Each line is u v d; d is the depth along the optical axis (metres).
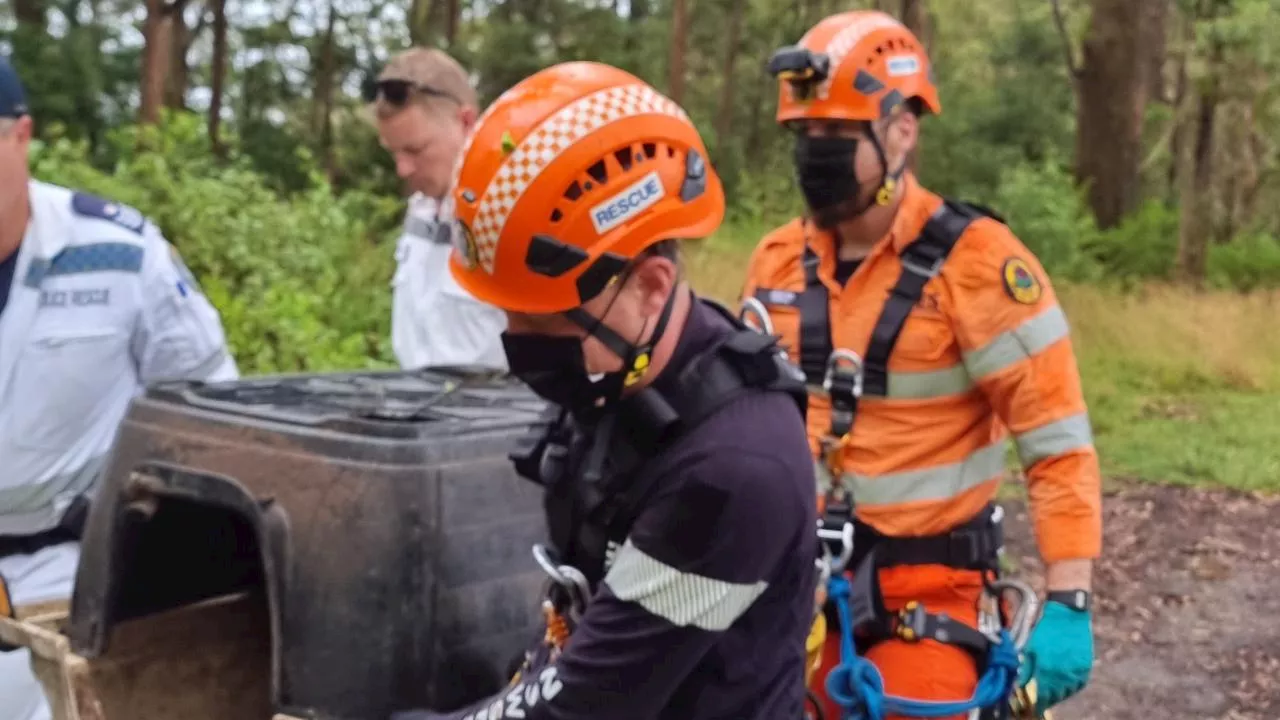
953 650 2.51
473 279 1.54
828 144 2.50
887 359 2.53
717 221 1.56
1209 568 6.86
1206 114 20.12
